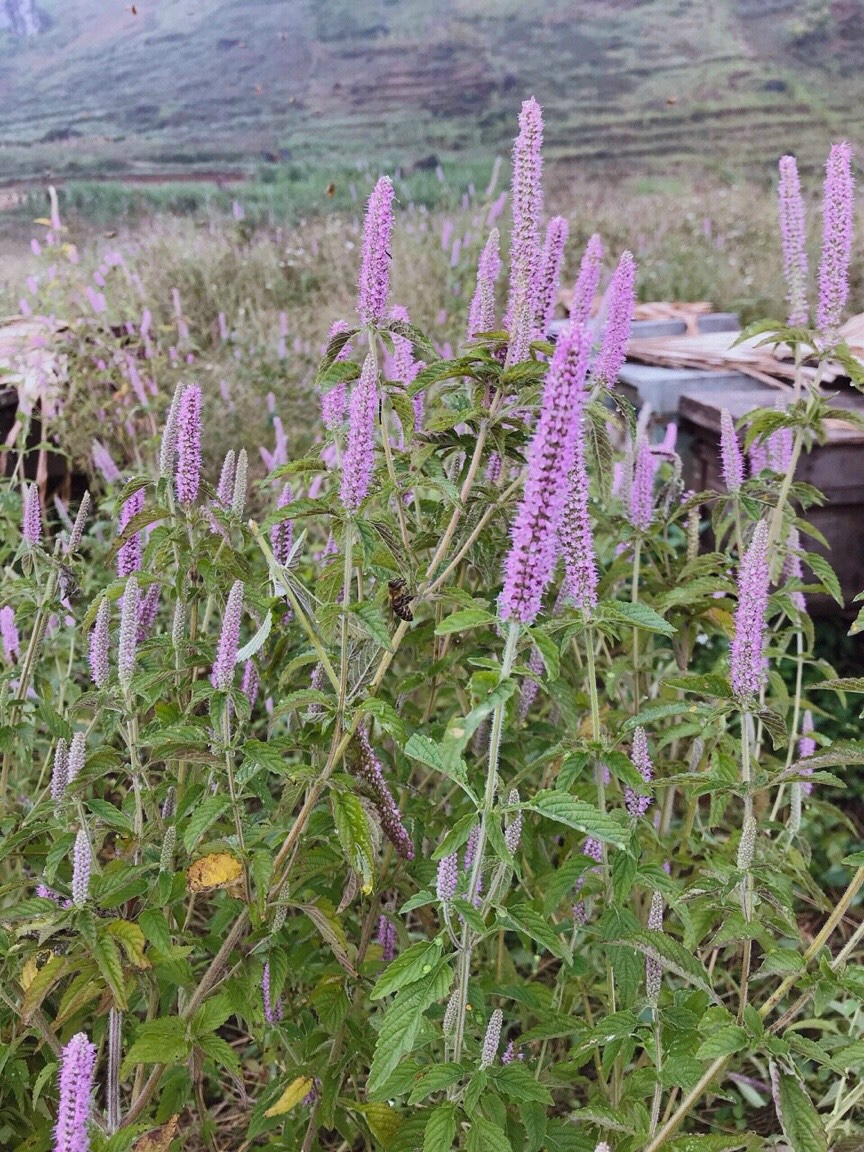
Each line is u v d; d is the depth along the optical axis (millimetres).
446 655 2293
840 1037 1799
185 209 9000
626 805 2012
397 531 2133
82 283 6293
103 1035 2119
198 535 2199
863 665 4215
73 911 1710
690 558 2615
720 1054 1521
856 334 3920
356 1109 1959
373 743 2531
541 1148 1810
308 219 8875
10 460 5086
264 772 2375
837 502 3943
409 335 1933
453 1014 1687
